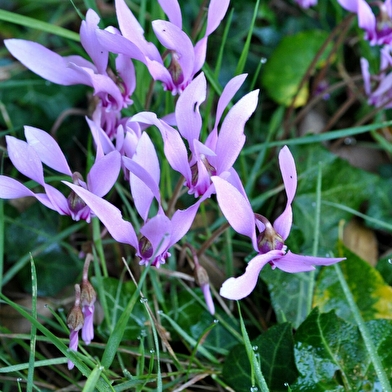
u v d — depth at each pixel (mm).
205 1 403
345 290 369
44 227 423
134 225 412
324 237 437
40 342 396
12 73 462
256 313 408
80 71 352
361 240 440
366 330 360
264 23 504
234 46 490
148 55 349
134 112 399
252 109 324
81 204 339
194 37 412
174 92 354
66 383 389
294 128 472
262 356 370
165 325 390
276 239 328
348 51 507
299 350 366
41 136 334
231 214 319
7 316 400
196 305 396
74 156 456
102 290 376
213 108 458
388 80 434
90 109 411
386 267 416
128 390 366
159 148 407
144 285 392
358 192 446
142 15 416
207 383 386
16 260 419
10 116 456
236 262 421
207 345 387
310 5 480
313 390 362
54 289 414
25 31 481
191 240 412
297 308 395
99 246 384
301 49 485
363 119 448
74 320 340
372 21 403
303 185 442
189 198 429
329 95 488
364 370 364
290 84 480
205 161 330
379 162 472
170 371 376
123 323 341
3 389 379
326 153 446
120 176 419
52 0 477
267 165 442
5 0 483
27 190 333
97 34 337
